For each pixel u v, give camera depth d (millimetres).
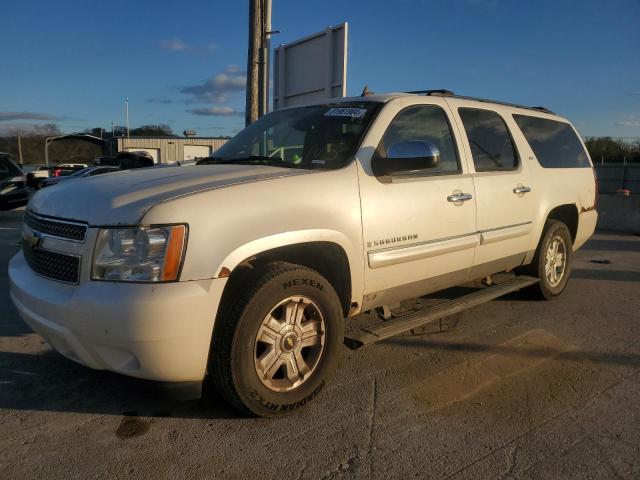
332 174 3416
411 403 3371
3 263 7621
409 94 4238
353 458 2781
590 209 5969
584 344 4402
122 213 2750
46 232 3070
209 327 2789
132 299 2643
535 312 5246
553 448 2881
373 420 3160
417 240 3801
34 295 2977
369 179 3561
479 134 4582
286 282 3051
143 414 3205
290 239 3080
